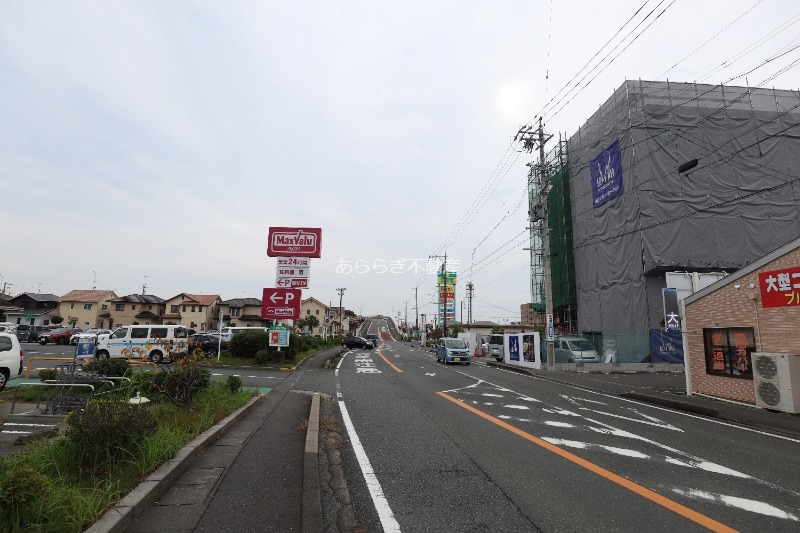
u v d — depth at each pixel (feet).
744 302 40.09
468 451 22.30
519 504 15.29
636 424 30.73
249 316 221.25
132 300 203.31
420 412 33.47
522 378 64.69
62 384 30.53
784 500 16.07
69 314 195.83
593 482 17.69
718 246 88.07
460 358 91.15
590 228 107.24
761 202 90.58
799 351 35.22
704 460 21.52
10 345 41.14
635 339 79.05
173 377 28.09
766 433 28.81
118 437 15.98
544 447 23.25
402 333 403.54
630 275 91.04
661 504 15.43
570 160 119.24
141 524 12.33
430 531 13.12
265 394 41.70
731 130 92.73
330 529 13.10
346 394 43.29
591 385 56.13
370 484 17.21
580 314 111.14
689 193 89.35
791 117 94.84
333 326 334.65
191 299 208.95
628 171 91.86
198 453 19.60
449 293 233.14
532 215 93.20
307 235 79.46
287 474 17.13
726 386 41.14
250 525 12.48
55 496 11.93
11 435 23.07
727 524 13.83
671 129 91.20
